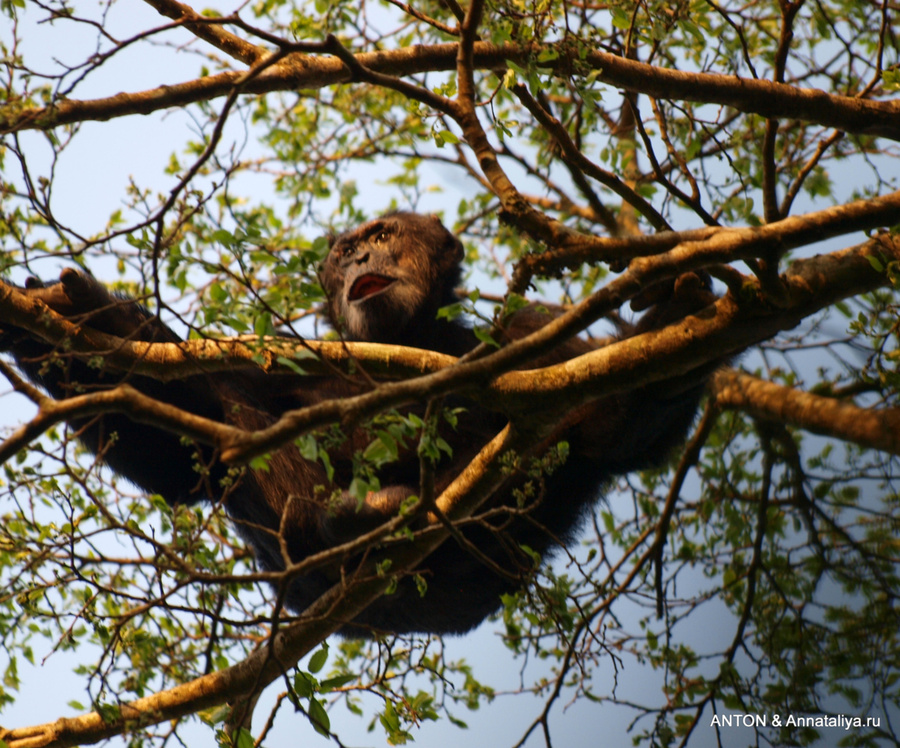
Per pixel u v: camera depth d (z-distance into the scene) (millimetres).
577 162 10742
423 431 7965
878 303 13234
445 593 12898
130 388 6836
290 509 11586
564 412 9484
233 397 12141
